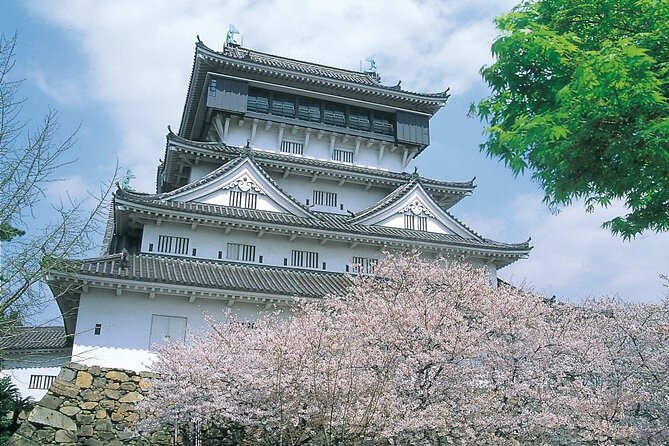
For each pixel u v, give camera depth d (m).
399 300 19.50
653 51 9.88
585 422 16.08
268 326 20.86
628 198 10.52
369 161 38.69
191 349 20.75
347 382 15.92
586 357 18.31
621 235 11.09
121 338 25.16
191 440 19.58
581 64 8.98
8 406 22.64
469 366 17.02
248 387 17.44
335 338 17.08
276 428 17.23
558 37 10.35
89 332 24.80
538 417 15.49
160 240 28.80
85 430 20.55
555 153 10.18
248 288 25.91
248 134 36.25
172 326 26.02
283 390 16.39
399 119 39.03
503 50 10.93
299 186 35.50
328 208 35.59
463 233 33.78
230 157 33.34
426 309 17.34
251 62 35.31
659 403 16.45
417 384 16.45
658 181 10.00
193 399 18.70
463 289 20.12
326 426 15.49
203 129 38.22
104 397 21.22
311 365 16.31
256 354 18.05
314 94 37.53
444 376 16.41
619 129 9.75
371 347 17.12
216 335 21.70
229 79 35.56
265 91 37.12
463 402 15.99
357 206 36.28
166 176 35.84
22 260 14.00
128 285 24.80
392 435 15.30
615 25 10.63
